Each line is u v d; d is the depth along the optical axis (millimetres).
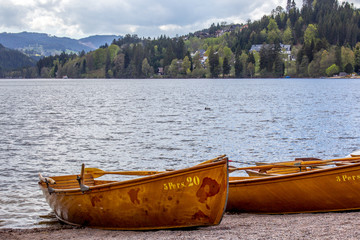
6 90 112062
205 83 166000
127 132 30188
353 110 45812
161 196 9273
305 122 35188
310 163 12656
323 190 10711
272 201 10984
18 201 13461
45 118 40469
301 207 10930
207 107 50688
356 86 118375
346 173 10609
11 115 43438
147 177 9234
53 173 18188
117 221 9883
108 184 9602
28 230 10445
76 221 10648
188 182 9109
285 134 28344
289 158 21062
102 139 27062
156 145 24641
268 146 24094
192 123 35312
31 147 24266
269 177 10836
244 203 11250
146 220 9586
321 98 67875
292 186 10766
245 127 32188
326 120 36500
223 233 8773
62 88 126250
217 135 28172
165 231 9438
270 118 38562
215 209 9188
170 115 42438
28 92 99750
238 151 22828
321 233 8297
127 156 21688
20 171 18344
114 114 44031
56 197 10695
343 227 8766
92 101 66312
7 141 26359
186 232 9211
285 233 8453
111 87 132625
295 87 115312
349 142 25219
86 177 12266
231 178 12352
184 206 9227
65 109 50875
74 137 28000
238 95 79625
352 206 10812
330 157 21312
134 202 9484
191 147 23969
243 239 8102
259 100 64500
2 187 15398
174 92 95062
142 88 121750
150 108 51500
